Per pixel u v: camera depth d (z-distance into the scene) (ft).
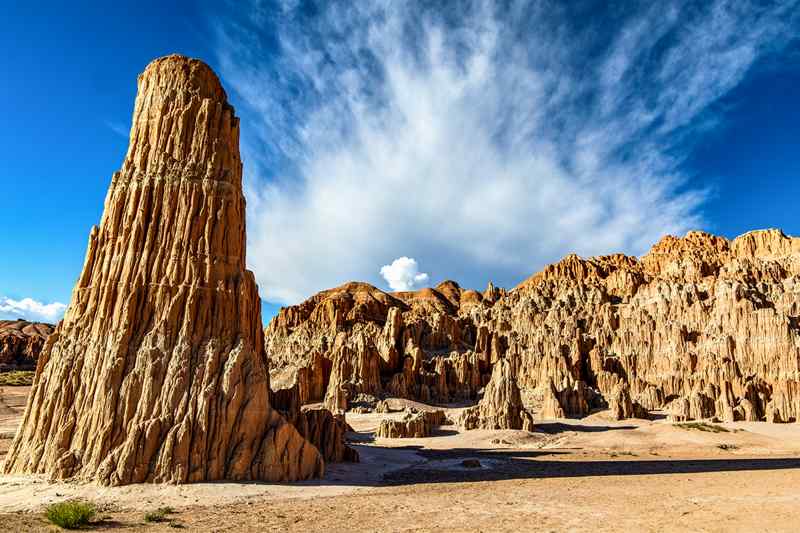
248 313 158.10
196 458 128.16
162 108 164.86
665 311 535.19
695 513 105.09
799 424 345.92
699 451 255.50
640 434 306.55
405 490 139.85
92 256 155.02
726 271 581.94
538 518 102.89
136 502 111.55
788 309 479.41
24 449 136.15
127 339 139.85
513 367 533.55
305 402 451.94
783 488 136.26
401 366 539.29
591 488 142.51
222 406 135.23
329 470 164.45
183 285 147.02
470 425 330.13
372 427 345.10
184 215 153.99
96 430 130.72
